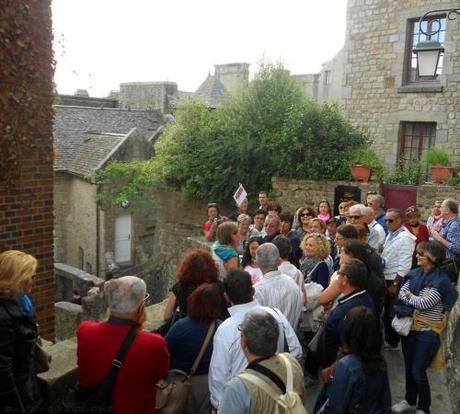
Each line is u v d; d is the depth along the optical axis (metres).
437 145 12.58
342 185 11.12
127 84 30.84
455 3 11.95
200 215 13.15
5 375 2.52
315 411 3.39
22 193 4.97
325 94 25.44
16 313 2.62
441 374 5.11
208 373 3.12
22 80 4.77
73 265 21.75
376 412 2.68
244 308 3.11
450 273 6.00
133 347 2.58
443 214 6.32
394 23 13.05
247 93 12.61
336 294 3.96
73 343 3.81
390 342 5.54
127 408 2.56
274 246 3.88
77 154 21.55
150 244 22.06
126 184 19.53
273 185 11.82
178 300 3.71
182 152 12.98
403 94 13.08
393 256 5.30
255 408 2.21
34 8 4.82
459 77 12.14
